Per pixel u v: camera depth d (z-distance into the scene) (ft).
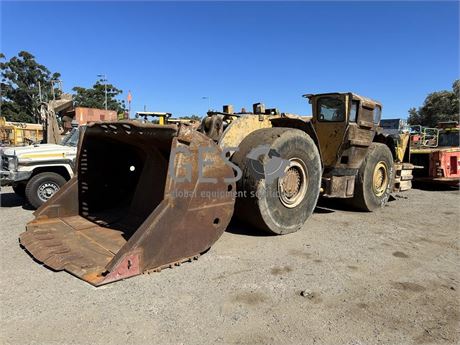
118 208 19.33
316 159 18.65
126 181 20.20
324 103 22.26
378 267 14.12
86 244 14.34
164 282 11.85
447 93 148.15
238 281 12.29
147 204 17.70
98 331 9.14
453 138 46.11
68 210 17.80
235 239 16.87
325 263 14.32
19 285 11.44
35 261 13.46
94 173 18.76
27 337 8.83
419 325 9.99
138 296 10.89
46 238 14.85
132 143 18.10
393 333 9.55
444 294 11.91
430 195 33.78
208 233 13.80
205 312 10.21
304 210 18.35
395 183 29.76
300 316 10.21
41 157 24.16
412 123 160.15
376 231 19.30
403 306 11.02
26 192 23.63
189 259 13.48
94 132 17.67
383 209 25.59
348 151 21.61
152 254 12.37
